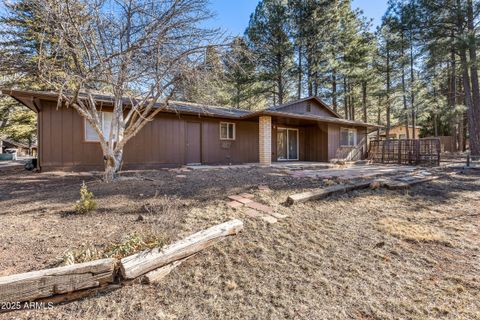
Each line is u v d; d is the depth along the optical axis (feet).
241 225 9.80
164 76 17.37
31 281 5.57
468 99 43.91
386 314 5.59
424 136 78.74
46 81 15.48
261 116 32.68
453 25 41.42
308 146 44.21
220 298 6.15
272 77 59.57
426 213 12.39
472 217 11.80
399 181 18.35
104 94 25.02
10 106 48.91
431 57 43.78
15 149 96.94
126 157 28.37
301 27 56.39
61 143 25.30
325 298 6.14
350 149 44.65
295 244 8.96
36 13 15.16
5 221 10.04
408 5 43.98
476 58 38.60
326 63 58.95
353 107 77.10
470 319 5.40
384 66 65.67
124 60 16.17
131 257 6.77
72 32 15.61
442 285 6.58
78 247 7.84
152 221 9.95
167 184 17.15
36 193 14.70
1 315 5.32
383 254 8.29
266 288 6.53
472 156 41.29
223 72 18.76
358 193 15.84
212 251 8.27
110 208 11.69
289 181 18.79
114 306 5.81
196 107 33.65
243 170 25.64
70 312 5.59
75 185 17.03
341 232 10.03
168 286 6.55
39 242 8.18
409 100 65.98
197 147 33.91
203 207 12.27
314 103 45.37
